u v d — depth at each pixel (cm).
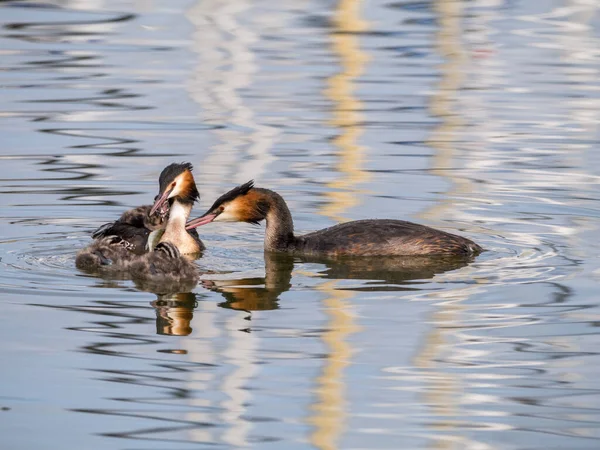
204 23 2933
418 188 1670
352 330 1099
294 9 3100
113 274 1278
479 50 2681
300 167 1770
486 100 2225
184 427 893
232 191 1463
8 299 1184
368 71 2462
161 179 1464
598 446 862
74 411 920
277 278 1295
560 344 1063
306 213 1561
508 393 958
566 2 3259
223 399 942
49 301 1179
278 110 2133
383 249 1379
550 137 1961
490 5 3219
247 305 1183
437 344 1062
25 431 888
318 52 2631
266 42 2725
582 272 1293
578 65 2542
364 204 1597
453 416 914
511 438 877
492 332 1095
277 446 863
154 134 1958
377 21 2980
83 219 1512
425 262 1356
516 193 1645
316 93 2266
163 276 1252
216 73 2422
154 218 1458
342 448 860
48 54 2578
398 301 1193
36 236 1429
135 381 977
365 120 2072
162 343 1062
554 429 891
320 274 1316
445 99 2231
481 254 1383
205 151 1850
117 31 2830
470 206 1581
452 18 3038
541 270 1307
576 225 1495
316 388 964
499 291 1226
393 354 1038
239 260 1391
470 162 1809
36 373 991
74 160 1794
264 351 1045
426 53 2641
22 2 3153
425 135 1972
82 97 2208
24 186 1650
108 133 1961
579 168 1773
